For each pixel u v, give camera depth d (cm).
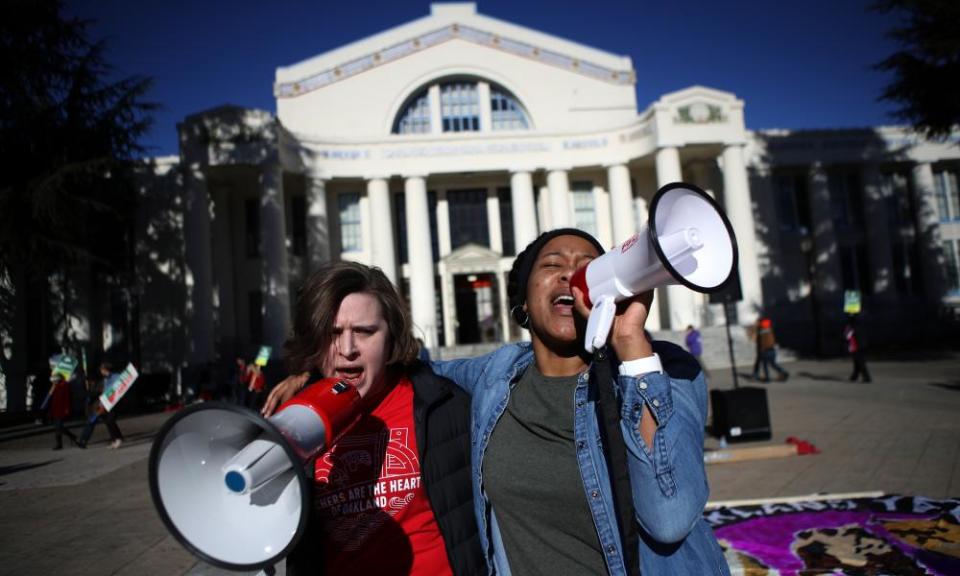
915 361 1948
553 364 177
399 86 2728
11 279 1945
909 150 2861
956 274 2959
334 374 191
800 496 518
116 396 1137
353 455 187
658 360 150
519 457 170
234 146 2227
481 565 191
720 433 789
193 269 2169
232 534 124
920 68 1741
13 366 2125
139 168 2400
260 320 2498
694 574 150
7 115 1667
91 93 1828
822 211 2733
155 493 118
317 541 185
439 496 188
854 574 338
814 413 1012
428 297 2472
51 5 1661
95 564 489
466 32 2772
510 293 211
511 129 2822
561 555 163
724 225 140
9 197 1602
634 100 2820
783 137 2752
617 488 141
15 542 557
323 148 2473
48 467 959
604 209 2725
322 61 2703
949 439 743
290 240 2581
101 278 2397
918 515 430
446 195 2706
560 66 2808
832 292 2669
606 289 148
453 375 241
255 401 1473
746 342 2308
